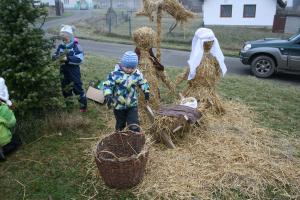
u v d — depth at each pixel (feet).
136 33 18.06
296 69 33.71
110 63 34.94
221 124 18.74
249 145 16.37
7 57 15.84
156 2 19.84
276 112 21.03
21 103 16.10
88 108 20.92
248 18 86.58
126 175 12.55
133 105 15.55
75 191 13.11
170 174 13.98
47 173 14.26
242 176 13.91
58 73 17.11
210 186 13.33
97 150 13.06
